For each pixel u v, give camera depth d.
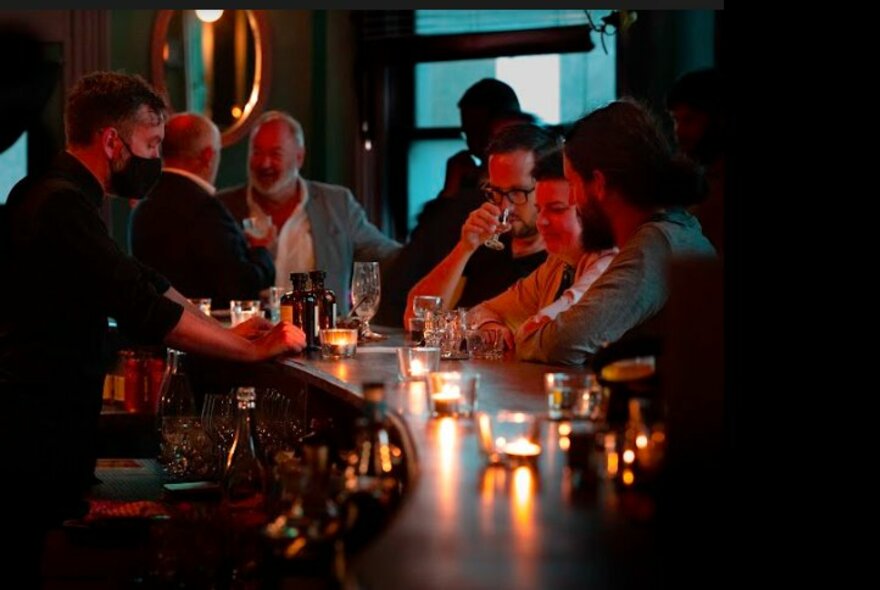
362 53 9.00
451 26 8.66
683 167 3.85
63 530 3.60
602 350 2.54
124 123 4.46
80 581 3.48
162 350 6.33
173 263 6.90
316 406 4.37
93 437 4.50
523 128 4.99
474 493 2.21
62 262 4.31
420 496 2.19
